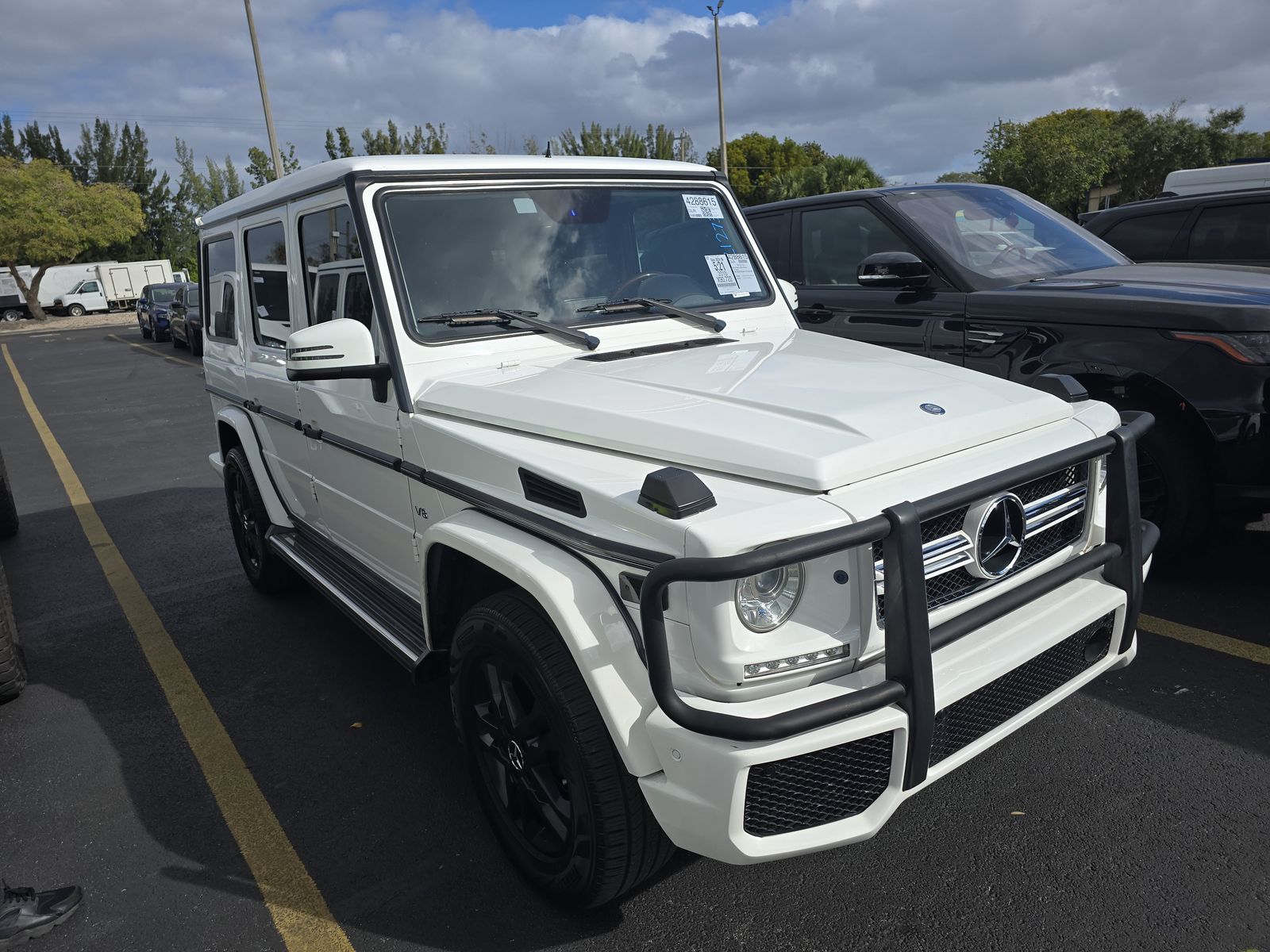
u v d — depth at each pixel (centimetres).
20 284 4366
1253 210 623
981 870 254
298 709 377
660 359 295
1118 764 297
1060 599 244
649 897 254
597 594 209
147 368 1917
